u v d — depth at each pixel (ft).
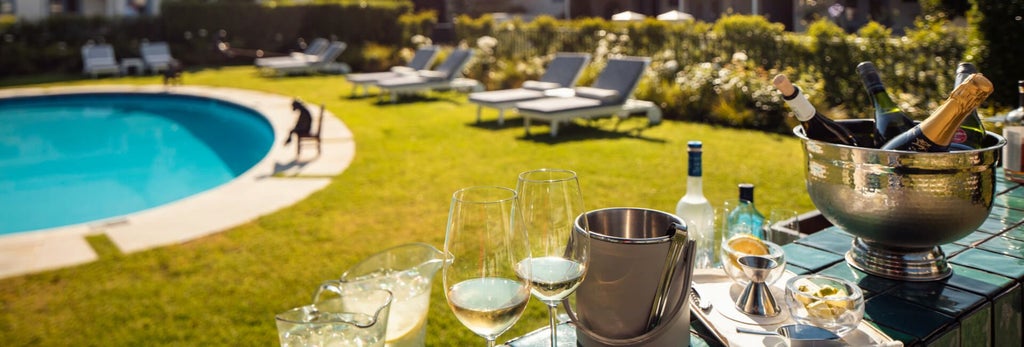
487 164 23.32
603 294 3.62
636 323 3.63
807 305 4.01
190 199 19.62
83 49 60.29
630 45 38.68
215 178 28.14
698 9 65.82
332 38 64.13
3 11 75.72
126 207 24.21
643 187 19.65
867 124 5.40
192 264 14.49
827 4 53.21
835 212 4.85
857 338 4.05
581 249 3.49
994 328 4.65
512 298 3.39
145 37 67.00
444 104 38.34
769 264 4.34
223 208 18.67
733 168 21.66
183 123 40.70
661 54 36.47
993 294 4.66
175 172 29.43
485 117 33.42
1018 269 5.06
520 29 47.24
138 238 16.26
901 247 4.95
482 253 3.41
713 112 30.01
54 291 13.28
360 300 4.50
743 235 4.95
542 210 3.60
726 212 6.56
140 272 14.14
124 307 12.43
